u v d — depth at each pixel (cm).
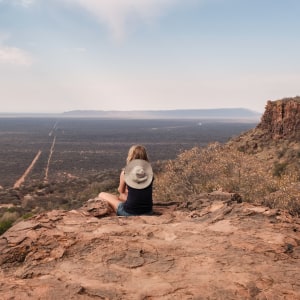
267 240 539
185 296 384
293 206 1290
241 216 654
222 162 2227
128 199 677
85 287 396
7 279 418
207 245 517
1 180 11150
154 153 18675
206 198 807
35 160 17300
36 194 7681
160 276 426
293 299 383
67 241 507
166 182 2183
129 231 559
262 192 1908
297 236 560
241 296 385
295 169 3331
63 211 651
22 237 505
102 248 494
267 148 4400
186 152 2433
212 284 407
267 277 425
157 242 523
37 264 452
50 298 372
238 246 514
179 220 646
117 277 422
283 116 4597
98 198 725
